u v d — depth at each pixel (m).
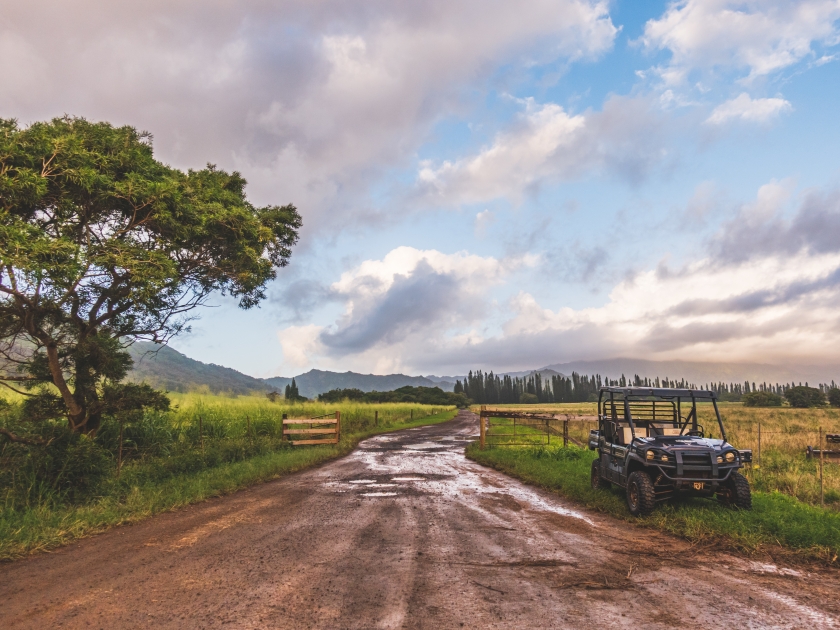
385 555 6.32
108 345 11.40
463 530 7.71
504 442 22.58
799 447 17.45
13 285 9.12
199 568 5.77
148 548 6.66
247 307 15.05
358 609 4.57
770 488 11.39
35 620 4.34
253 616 4.40
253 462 14.67
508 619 4.37
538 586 5.22
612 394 11.02
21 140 9.10
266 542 6.95
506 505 9.81
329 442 21.45
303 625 4.22
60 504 8.74
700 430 11.05
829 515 8.06
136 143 11.47
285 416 22.42
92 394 11.48
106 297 11.56
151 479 11.45
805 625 4.30
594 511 9.35
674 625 4.27
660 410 11.95
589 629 4.17
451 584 5.26
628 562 6.12
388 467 15.85
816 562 6.22
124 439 13.59
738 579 5.53
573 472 13.02
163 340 13.31
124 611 4.52
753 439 19.61
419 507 9.54
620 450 9.84
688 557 6.38
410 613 4.48
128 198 10.41
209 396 24.66
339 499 10.40
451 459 18.14
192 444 16.08
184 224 11.64
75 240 10.35
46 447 9.55
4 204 9.00
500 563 6.03
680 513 8.29
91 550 6.59
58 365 11.15
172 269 10.58
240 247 13.18
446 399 120.31
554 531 7.71
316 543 6.90
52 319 11.14
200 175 13.64
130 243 10.88
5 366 11.37
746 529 7.30
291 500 10.29
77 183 9.71
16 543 6.57
